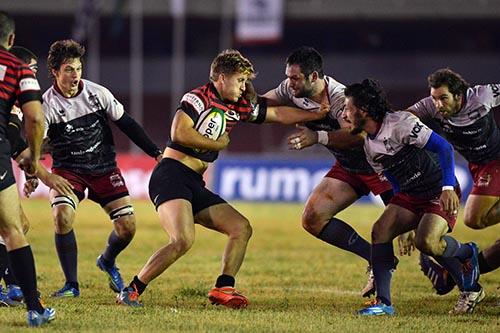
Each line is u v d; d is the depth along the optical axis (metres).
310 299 34.81
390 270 30.69
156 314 29.09
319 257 51.50
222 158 98.56
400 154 29.66
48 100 33.66
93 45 168.62
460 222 74.88
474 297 31.56
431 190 30.23
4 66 25.84
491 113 34.66
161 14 165.75
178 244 30.02
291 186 96.50
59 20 168.12
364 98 28.97
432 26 171.75
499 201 35.66
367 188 35.03
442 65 168.50
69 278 34.31
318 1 168.00
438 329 27.33
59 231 33.94
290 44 173.50
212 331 26.12
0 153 25.70
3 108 25.84
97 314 28.91
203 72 169.12
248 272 44.09
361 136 32.59
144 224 71.44
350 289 38.19
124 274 42.38
